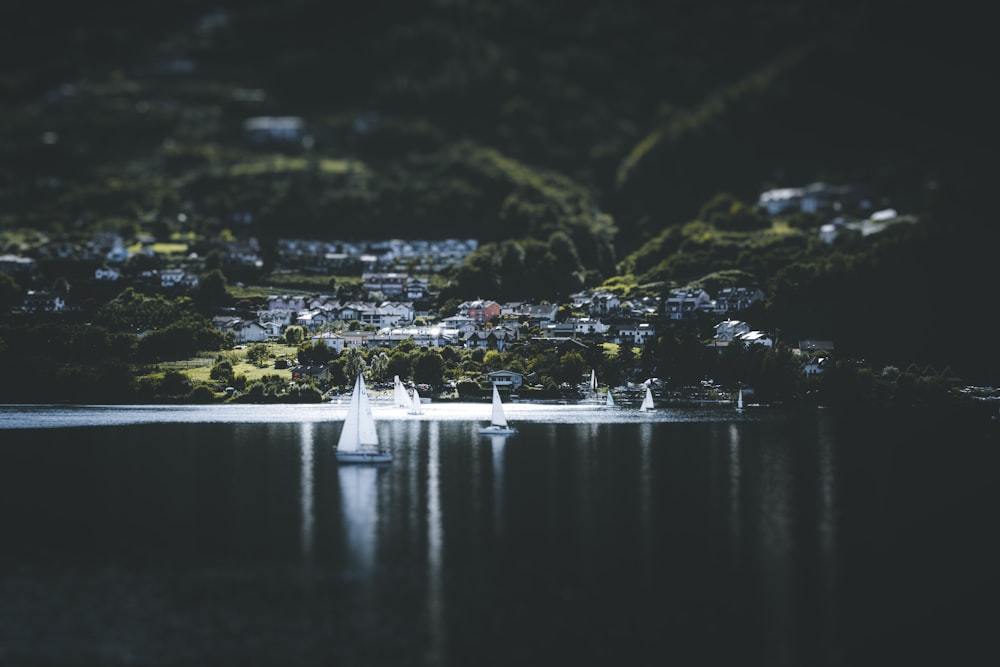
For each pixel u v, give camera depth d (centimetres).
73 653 17500
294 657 17338
